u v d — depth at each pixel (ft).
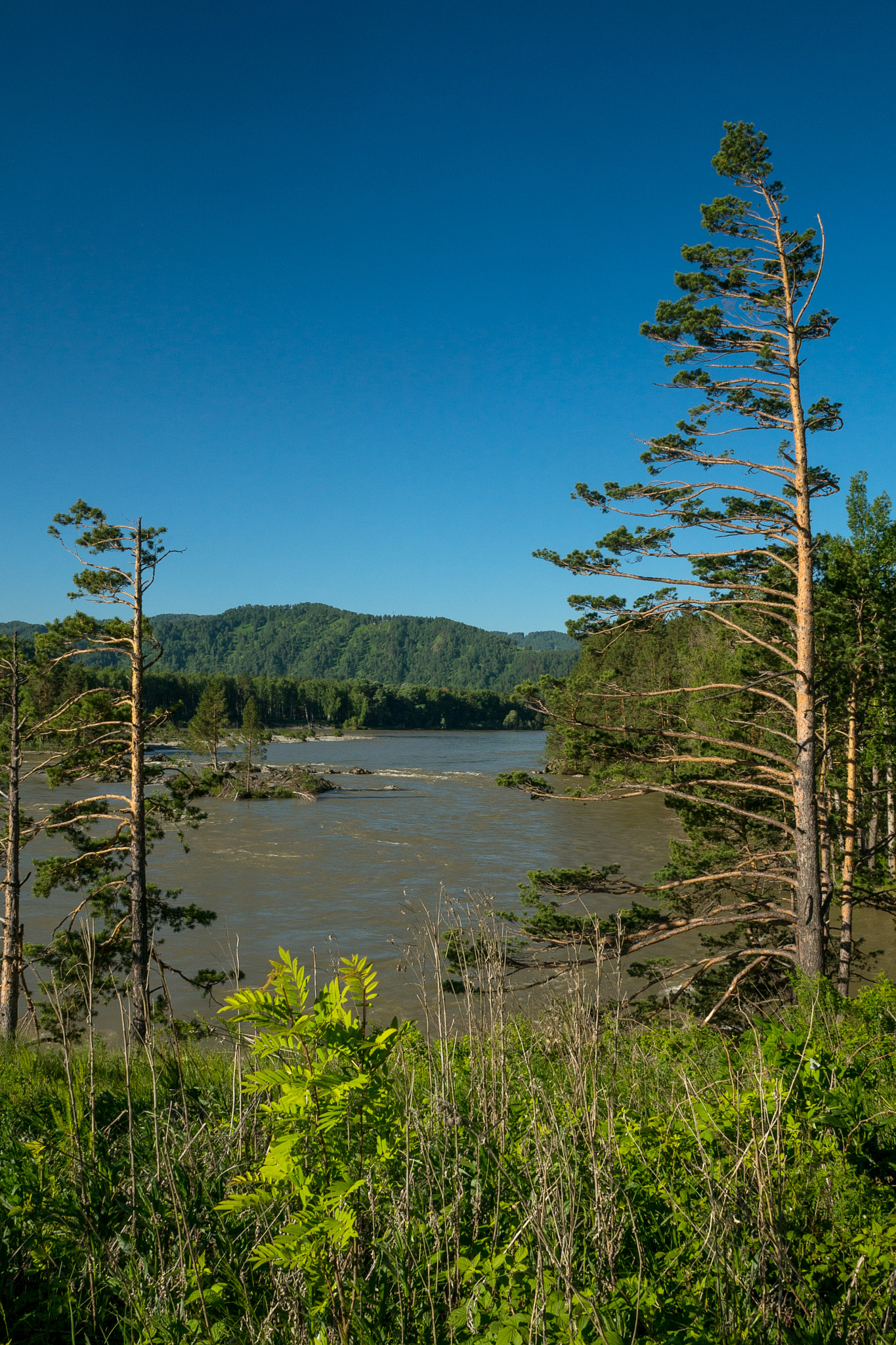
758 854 49.29
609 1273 7.22
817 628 53.57
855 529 55.52
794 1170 9.22
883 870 55.57
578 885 47.80
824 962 42.29
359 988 6.72
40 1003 48.88
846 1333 6.98
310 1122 6.50
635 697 49.11
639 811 177.99
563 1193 8.21
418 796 210.79
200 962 71.36
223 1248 8.54
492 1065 11.57
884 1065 14.71
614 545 45.91
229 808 186.09
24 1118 13.29
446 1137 9.67
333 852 126.52
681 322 45.34
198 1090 15.30
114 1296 8.24
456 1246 7.54
